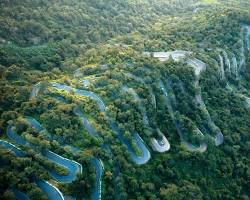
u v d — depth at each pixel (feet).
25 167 486.79
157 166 579.48
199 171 622.54
